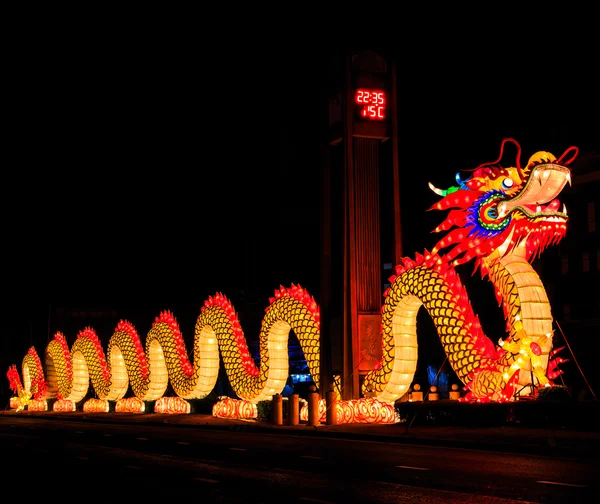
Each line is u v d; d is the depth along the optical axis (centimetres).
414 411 2266
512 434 1831
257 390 2938
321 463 1454
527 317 2019
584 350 4091
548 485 1111
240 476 1290
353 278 2533
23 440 2180
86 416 3619
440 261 2197
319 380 2606
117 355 3966
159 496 1085
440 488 1103
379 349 2531
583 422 1880
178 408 3497
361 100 2602
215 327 3189
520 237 2083
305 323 2711
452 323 2166
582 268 4234
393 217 2584
